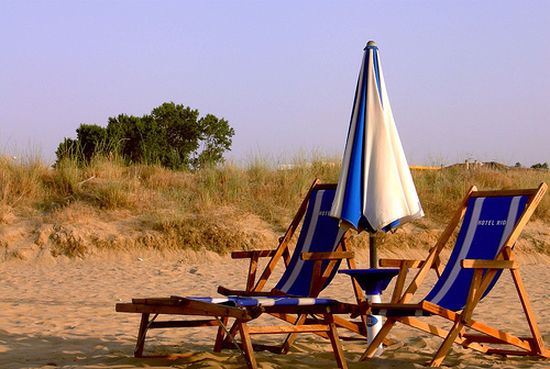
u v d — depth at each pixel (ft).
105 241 44.16
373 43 21.59
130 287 35.40
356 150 20.84
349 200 20.43
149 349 20.97
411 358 19.89
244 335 16.72
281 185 53.47
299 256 23.12
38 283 36.29
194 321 20.10
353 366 18.89
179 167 63.46
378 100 21.04
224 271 40.91
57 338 22.85
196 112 124.16
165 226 45.62
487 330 18.56
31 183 49.16
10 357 19.79
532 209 19.48
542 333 24.23
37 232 44.37
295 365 18.95
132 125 112.16
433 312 17.89
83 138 106.01
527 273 43.06
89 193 49.42
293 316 20.85
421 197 53.93
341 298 32.94
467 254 20.18
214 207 49.44
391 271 19.29
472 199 21.20
